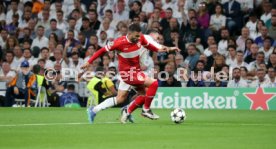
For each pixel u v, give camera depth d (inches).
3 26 2052.2
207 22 1840.6
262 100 1610.5
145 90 1067.9
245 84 1652.3
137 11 1926.7
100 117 1240.2
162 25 1831.9
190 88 1653.5
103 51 1043.9
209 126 995.9
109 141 749.9
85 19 1923.0
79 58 1822.1
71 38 1876.2
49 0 2048.5
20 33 2005.4
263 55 1695.4
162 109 1604.3
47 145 704.4
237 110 1556.3
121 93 1057.5
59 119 1173.1
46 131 885.2
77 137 797.9
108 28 1919.3
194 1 1919.3
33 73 1747.0
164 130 909.8
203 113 1422.2
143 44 1056.2
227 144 718.5
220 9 1852.9
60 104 1732.3
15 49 1891.0
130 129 924.0
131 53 1042.7
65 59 1823.3
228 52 1749.5
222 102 1636.3
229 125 1025.5
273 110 1560.0
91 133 855.1
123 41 1043.3
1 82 1803.6
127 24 1905.8
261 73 1642.5
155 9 1868.8
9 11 2087.8
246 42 1747.0
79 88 1745.8
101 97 1588.3
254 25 1820.9
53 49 1882.4
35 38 1967.3
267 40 1750.7
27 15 2042.3
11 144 715.4
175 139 776.9
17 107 1652.3
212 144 718.5
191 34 1817.2
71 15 1985.7
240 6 1872.5
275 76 1644.9
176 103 1664.6
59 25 1990.7
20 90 1727.4
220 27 1844.2
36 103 1716.3
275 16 1796.3
